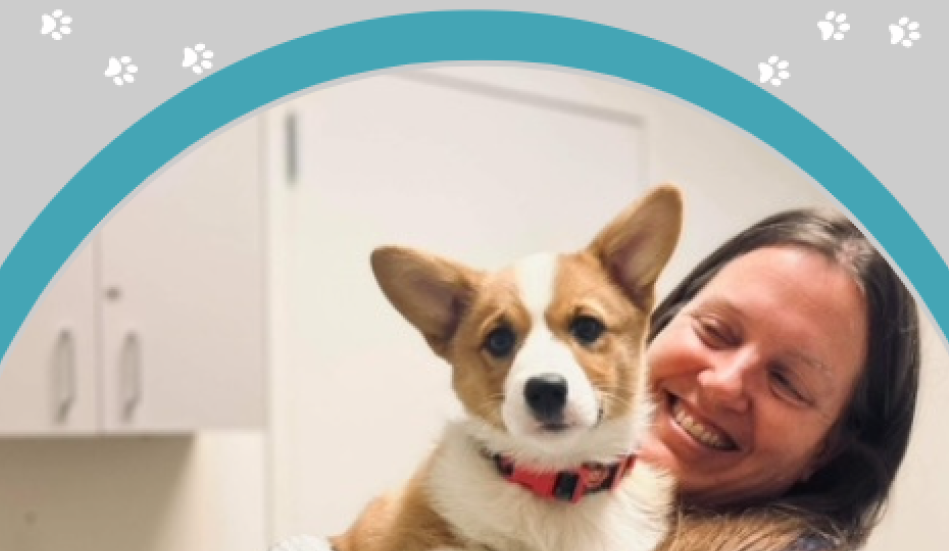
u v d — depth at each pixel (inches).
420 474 39.2
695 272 43.2
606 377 37.5
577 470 38.0
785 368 40.0
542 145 66.7
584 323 37.4
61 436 62.4
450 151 64.1
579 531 37.8
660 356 41.3
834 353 39.9
